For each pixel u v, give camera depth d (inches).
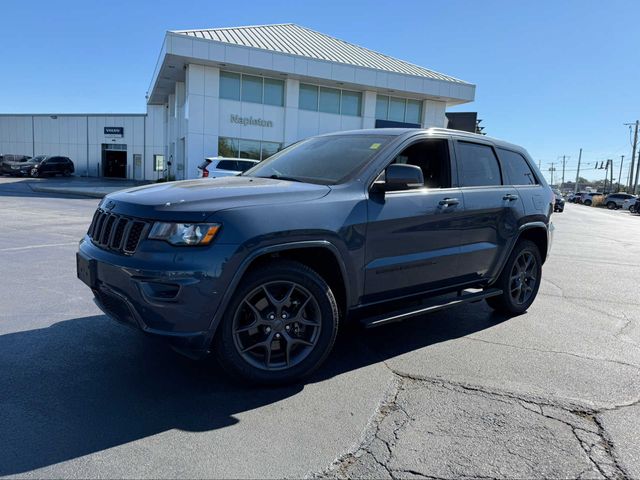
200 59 910.4
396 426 114.9
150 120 1780.3
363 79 1053.2
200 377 136.8
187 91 964.0
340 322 144.4
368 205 143.2
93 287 130.6
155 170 1792.6
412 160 171.9
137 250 118.0
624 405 129.6
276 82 1038.4
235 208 121.0
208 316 116.6
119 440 104.8
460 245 172.6
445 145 176.2
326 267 141.7
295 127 1060.5
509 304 206.2
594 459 104.2
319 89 1083.9
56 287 224.5
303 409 121.5
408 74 1097.4
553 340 181.8
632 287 288.7
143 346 156.9
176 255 114.3
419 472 97.6
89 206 642.2
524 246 206.5
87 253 134.8
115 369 139.9
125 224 123.6
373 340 175.5
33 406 117.6
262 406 122.2
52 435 105.6
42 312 188.1
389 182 142.9
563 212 1371.8
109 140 1835.6
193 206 118.8
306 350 135.1
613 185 3932.1
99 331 169.2
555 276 315.6
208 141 978.7
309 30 1274.6
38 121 1904.5
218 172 725.9
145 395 125.4
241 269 118.6
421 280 161.0
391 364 152.9
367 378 141.5
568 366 156.1
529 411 124.4
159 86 1222.3
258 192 130.0
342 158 159.5
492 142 200.2
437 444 107.8
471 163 185.3
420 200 157.5
